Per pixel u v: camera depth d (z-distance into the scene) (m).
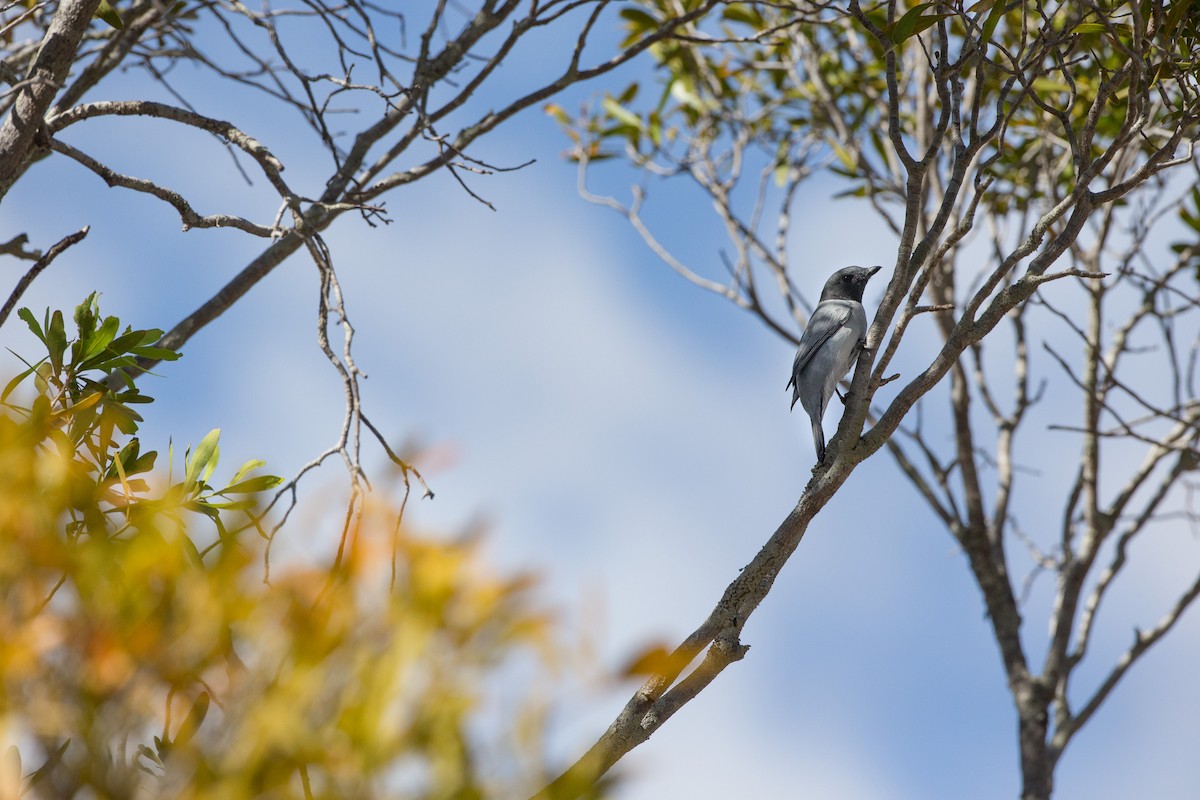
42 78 8.39
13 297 6.99
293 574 3.16
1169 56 9.37
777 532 7.98
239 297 10.70
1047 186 16.42
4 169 8.27
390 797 2.85
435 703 2.87
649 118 19.75
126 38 10.20
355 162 11.88
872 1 16.62
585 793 2.99
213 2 9.95
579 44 12.45
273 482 6.98
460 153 10.54
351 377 7.59
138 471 7.21
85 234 7.17
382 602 3.04
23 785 3.19
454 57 12.33
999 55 16.20
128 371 9.27
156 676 3.11
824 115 19.53
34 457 3.91
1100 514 17.25
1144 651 16.69
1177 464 17.22
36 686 3.05
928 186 17.28
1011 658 17.12
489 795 2.82
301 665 2.96
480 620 2.92
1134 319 17.30
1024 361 18.38
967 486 17.98
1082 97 16.17
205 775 2.94
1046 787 16.08
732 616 7.76
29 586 3.37
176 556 3.35
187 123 9.27
